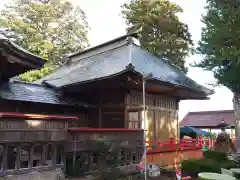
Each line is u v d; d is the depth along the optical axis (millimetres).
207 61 16156
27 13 30953
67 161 9992
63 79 16516
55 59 30594
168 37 28219
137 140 12555
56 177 8969
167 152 14617
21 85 15086
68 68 19469
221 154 11758
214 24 14125
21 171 8102
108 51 19156
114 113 14922
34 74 23578
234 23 13453
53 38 32062
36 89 15156
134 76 12797
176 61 28422
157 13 28391
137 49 18703
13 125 7988
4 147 7805
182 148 15875
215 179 7516
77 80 14742
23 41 28812
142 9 28844
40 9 30859
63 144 9430
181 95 17578
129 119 14414
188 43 28547
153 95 16391
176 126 18094
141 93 15461
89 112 16094
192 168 10773
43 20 31125
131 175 11281
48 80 17109
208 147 18797
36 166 8633
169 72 17344
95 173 10070
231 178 7688
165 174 12484
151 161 13367
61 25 32500
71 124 14984
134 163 12281
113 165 10508
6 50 9727
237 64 13430
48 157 9562
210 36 14406
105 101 15469
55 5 32438
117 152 10938
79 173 9867
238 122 25453
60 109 14969
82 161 10219
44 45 28375
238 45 13570
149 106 15898
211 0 14898
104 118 15344
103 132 10953
